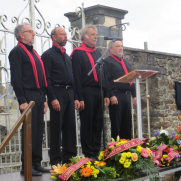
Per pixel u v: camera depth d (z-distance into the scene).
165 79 8.59
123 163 3.87
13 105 7.25
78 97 4.64
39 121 4.12
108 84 4.92
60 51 4.47
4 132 6.68
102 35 6.49
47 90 4.30
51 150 4.36
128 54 7.72
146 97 8.51
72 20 6.61
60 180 3.68
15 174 4.11
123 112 5.21
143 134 8.52
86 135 4.68
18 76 3.97
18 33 4.14
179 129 5.16
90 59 4.75
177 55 8.74
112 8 6.57
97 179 3.66
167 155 4.43
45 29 5.65
